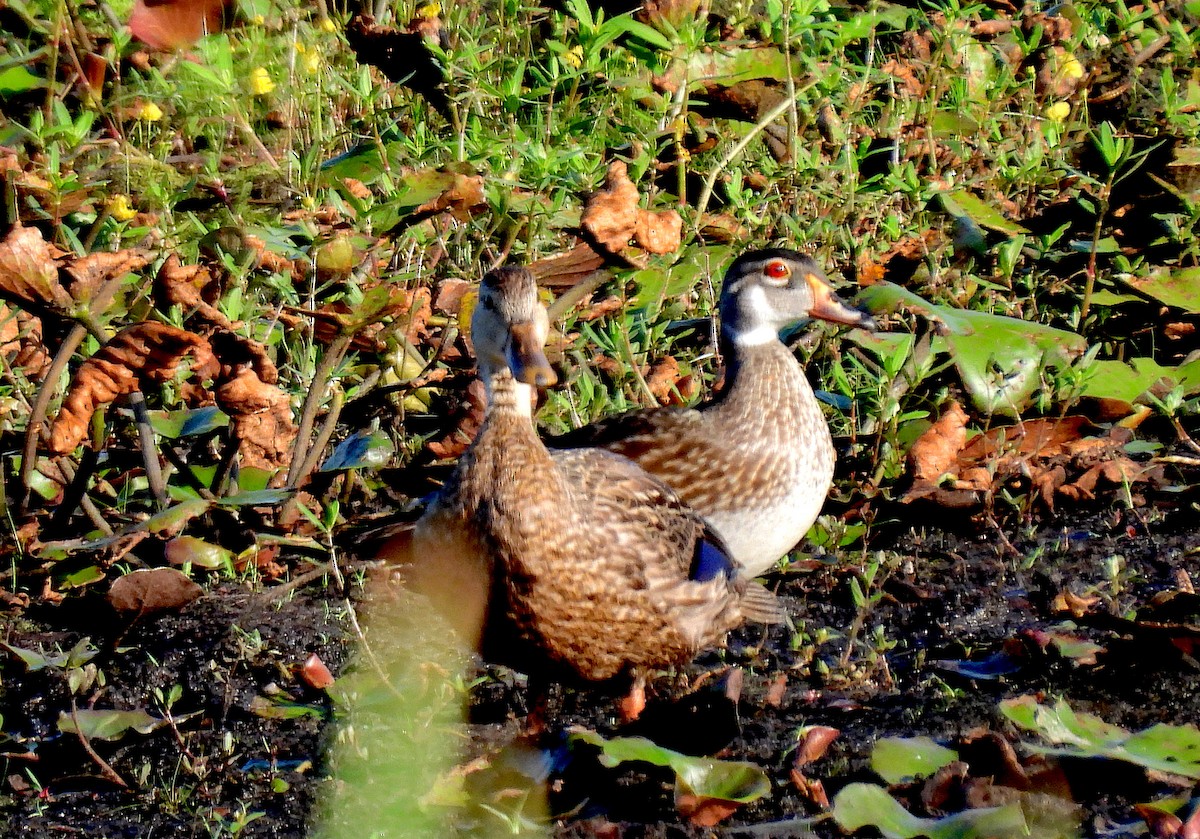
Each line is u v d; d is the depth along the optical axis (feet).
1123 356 43.01
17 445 35.06
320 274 35.63
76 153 41.98
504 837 23.62
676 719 26.03
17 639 30.73
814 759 25.35
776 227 46.09
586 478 26.63
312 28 54.60
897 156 49.24
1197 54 59.06
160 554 33.53
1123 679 27.61
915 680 28.71
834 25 47.93
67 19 48.39
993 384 37.68
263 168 43.29
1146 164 48.39
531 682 27.73
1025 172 47.52
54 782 26.00
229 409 32.30
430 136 45.44
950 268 45.65
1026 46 52.49
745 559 32.86
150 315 35.83
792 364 33.55
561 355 37.11
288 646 30.60
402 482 35.53
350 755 26.08
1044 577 32.04
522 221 39.91
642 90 47.14
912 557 33.81
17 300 30.50
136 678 29.58
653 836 23.48
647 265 41.68
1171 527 34.27
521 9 51.13
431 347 40.50
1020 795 23.67
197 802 25.38
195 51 47.78
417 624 31.22
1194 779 23.86
